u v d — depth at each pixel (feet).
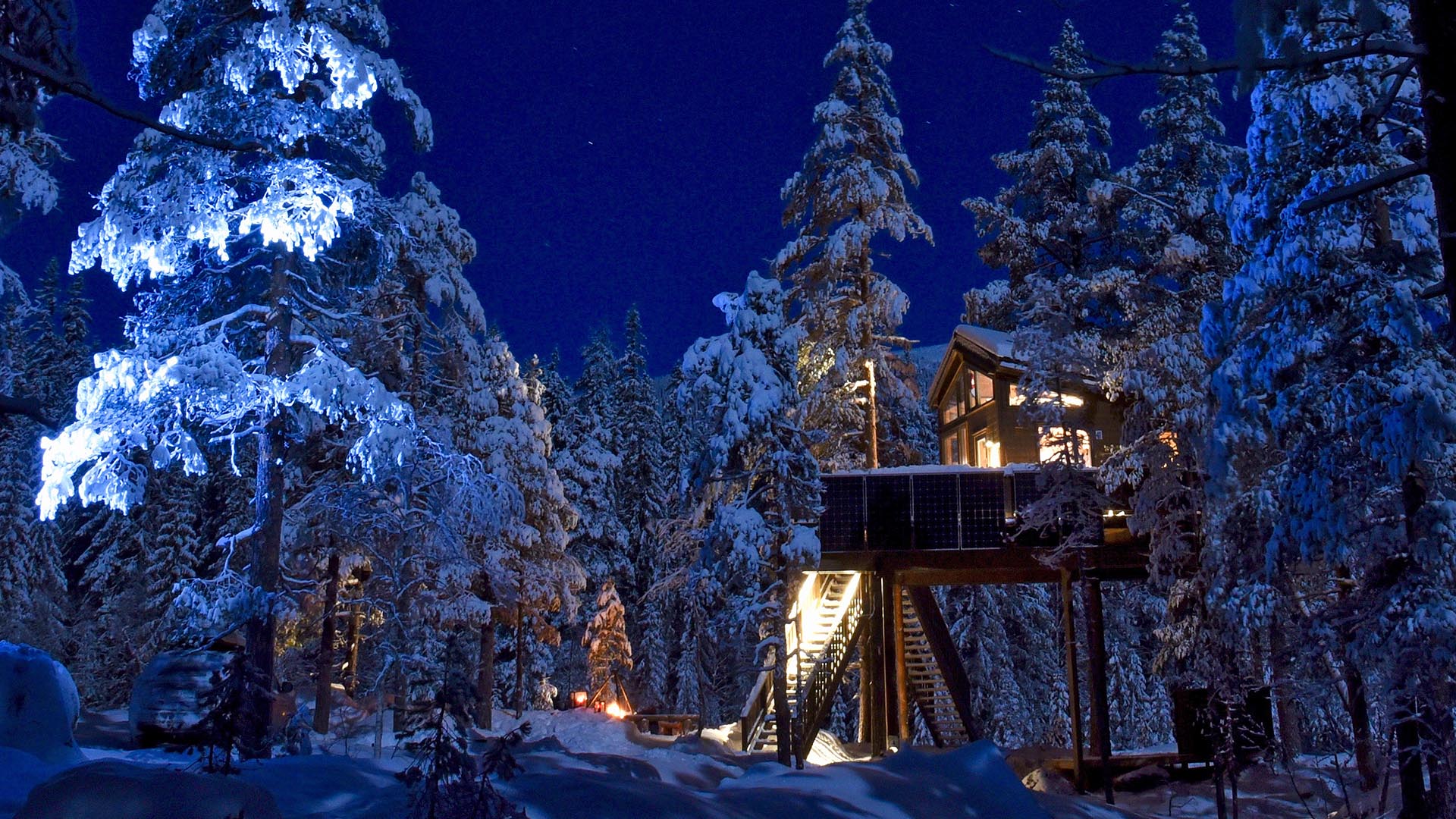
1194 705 76.95
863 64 110.42
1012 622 143.02
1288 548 57.93
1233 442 60.34
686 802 36.09
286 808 32.35
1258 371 58.44
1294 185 56.85
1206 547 69.82
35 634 134.72
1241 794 72.08
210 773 32.99
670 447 182.19
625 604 173.17
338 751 78.59
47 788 25.09
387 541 82.94
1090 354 79.05
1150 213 86.43
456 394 110.01
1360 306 54.34
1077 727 74.08
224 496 150.92
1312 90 53.26
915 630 103.04
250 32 64.13
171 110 63.67
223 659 68.23
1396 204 58.34
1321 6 14.11
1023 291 89.10
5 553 134.62
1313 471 55.47
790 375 69.05
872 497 78.38
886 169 108.99
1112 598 135.64
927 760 47.16
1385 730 59.62
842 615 95.09
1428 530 51.37
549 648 162.09
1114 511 80.18
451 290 101.40
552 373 161.68
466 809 26.73
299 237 63.10
